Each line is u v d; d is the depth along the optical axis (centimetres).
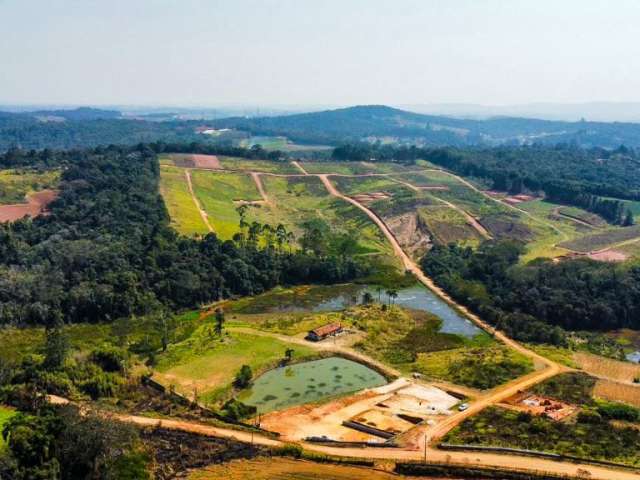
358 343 14250
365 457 9312
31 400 10575
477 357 13612
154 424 10312
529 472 8750
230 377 12169
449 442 9700
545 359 13738
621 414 10581
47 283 15912
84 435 8675
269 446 9688
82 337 14300
